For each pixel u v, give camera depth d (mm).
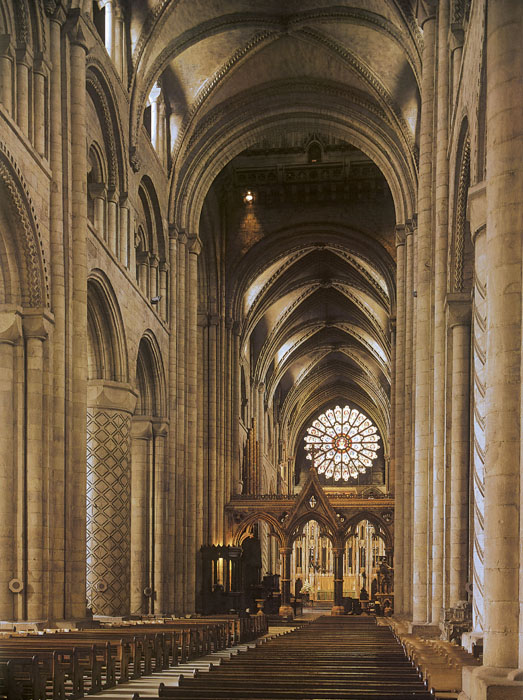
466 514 21219
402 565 34812
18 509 20625
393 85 34844
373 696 9164
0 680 10023
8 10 20953
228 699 8992
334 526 45281
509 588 10688
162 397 33812
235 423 48625
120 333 27812
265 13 32812
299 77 37406
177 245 36188
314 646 17062
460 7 21938
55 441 21484
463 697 9672
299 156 47156
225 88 36750
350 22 32000
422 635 21734
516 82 11836
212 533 44281
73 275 22641
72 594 21703
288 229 48531
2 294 21016
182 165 36781
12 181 19719
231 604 40969
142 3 29375
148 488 33250
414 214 35062
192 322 37125
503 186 11625
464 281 21953
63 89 22938
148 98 33688
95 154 27344
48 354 21344
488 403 11352
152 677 15508
